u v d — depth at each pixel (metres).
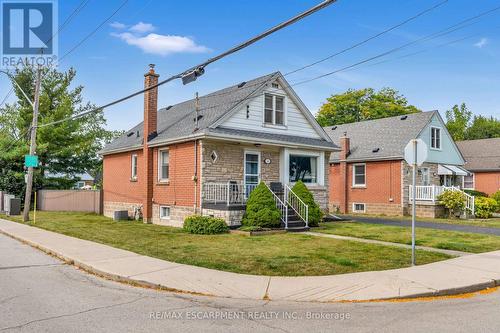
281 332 5.54
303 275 8.80
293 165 20.39
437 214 25.06
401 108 49.69
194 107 22.14
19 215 24.92
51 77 31.16
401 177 26.41
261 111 19.36
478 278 8.59
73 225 18.58
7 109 33.19
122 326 5.68
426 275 8.82
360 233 15.43
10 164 30.89
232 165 18.27
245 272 9.01
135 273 8.76
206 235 14.78
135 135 23.69
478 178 34.12
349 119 50.50
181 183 18.42
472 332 5.58
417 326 5.82
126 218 21.78
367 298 7.27
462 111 60.06
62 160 32.16
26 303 6.79
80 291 7.65
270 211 15.82
